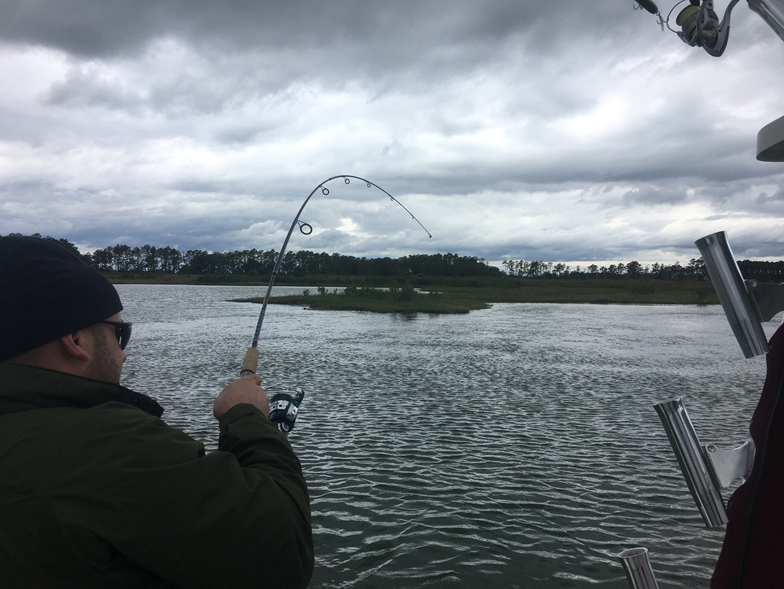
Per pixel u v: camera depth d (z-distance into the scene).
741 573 0.89
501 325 32.03
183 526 1.08
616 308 54.56
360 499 5.95
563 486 6.36
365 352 18.95
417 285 129.12
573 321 36.19
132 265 169.00
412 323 32.59
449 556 4.73
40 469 1.08
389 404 10.65
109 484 1.08
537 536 5.12
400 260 169.00
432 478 6.59
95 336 1.31
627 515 5.58
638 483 6.45
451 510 5.67
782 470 0.88
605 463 7.17
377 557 4.73
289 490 1.28
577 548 4.90
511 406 10.57
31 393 1.18
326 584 4.30
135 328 28.12
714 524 1.03
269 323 31.67
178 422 8.99
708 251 1.02
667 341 23.81
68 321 1.24
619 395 11.77
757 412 0.98
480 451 7.64
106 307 1.33
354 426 8.95
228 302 55.72
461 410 10.18
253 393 1.57
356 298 55.75
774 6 0.93
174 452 1.16
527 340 23.70
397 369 15.15
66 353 1.26
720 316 42.50
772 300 0.98
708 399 11.51
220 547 1.10
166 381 12.96
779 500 0.87
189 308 45.88
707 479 1.02
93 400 1.24
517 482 6.45
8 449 1.11
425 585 4.29
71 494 1.07
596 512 5.66
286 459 1.38
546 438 8.32
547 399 11.27
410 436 8.38
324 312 41.94
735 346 21.86
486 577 4.40
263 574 1.15
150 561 1.08
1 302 1.21
